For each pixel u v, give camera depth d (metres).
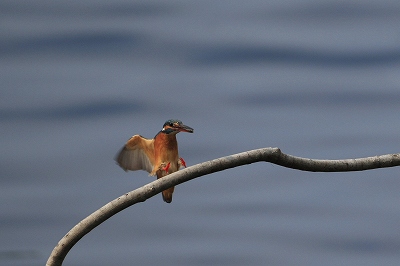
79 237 6.30
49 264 6.34
